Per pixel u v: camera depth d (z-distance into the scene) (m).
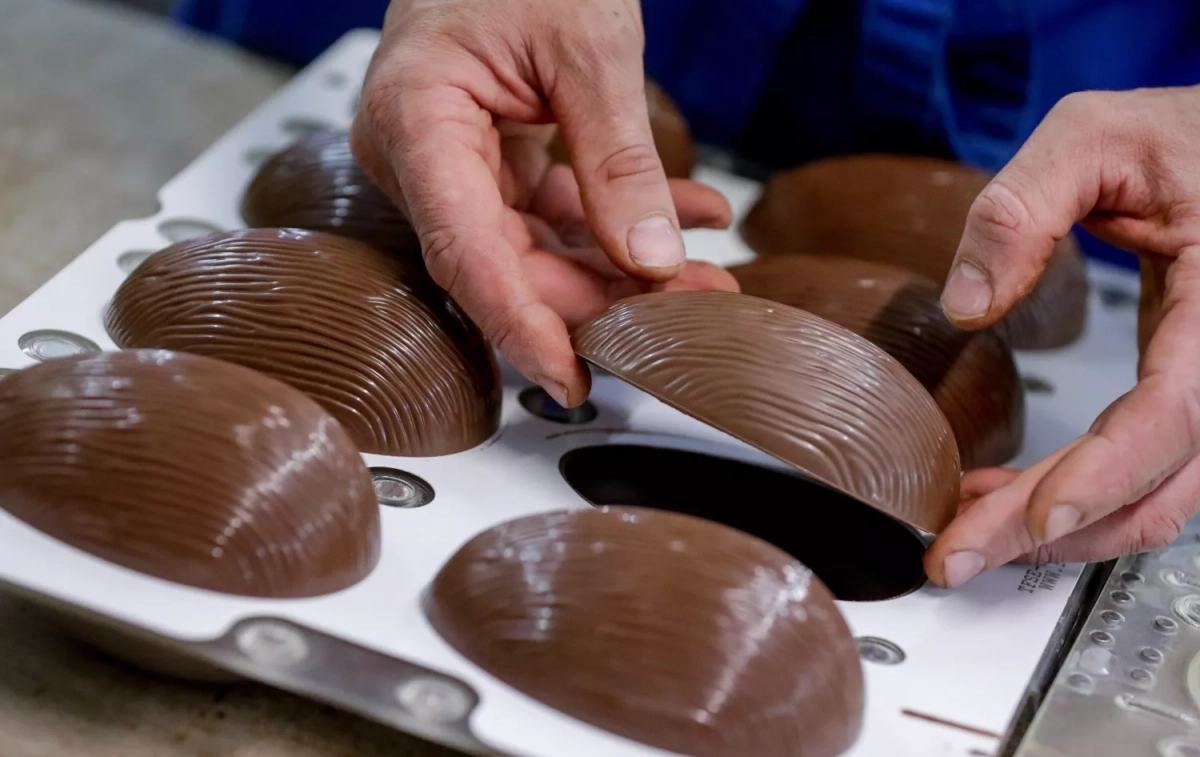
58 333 0.71
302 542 0.62
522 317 0.67
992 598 0.67
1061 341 0.85
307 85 0.93
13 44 0.98
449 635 0.61
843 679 0.60
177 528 0.61
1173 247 0.70
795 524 0.71
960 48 0.94
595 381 0.77
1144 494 0.67
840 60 0.96
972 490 0.71
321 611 0.62
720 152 0.99
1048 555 0.68
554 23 0.72
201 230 0.80
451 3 0.73
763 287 0.76
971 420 0.74
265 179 0.80
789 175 0.87
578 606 0.59
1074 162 0.70
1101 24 0.95
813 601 0.61
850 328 0.74
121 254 0.77
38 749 0.60
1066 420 0.79
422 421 0.69
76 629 0.62
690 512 0.71
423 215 0.69
